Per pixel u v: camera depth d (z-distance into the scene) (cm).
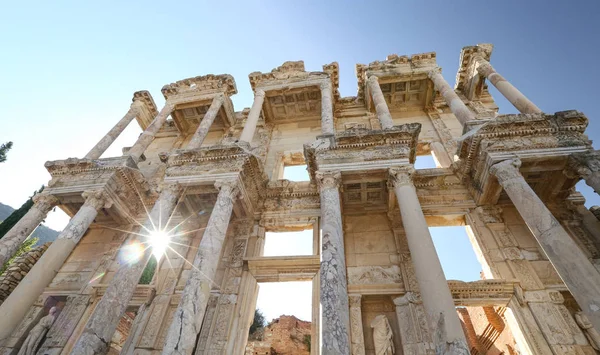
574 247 895
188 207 1606
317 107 2245
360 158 1304
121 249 1591
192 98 2202
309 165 1457
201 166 1422
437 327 809
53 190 1555
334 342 802
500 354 1772
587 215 1305
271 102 2223
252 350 2453
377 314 1220
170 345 873
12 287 1554
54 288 1505
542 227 965
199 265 1058
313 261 1341
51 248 1284
